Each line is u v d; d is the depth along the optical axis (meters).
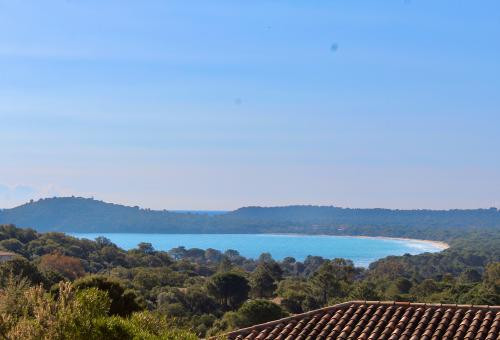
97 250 125.62
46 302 13.22
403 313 16.67
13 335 12.41
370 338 15.48
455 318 15.94
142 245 137.00
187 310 72.12
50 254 91.88
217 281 82.19
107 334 13.03
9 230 121.31
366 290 88.50
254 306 59.41
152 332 13.99
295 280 122.38
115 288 28.02
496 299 74.06
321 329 16.48
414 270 178.50
